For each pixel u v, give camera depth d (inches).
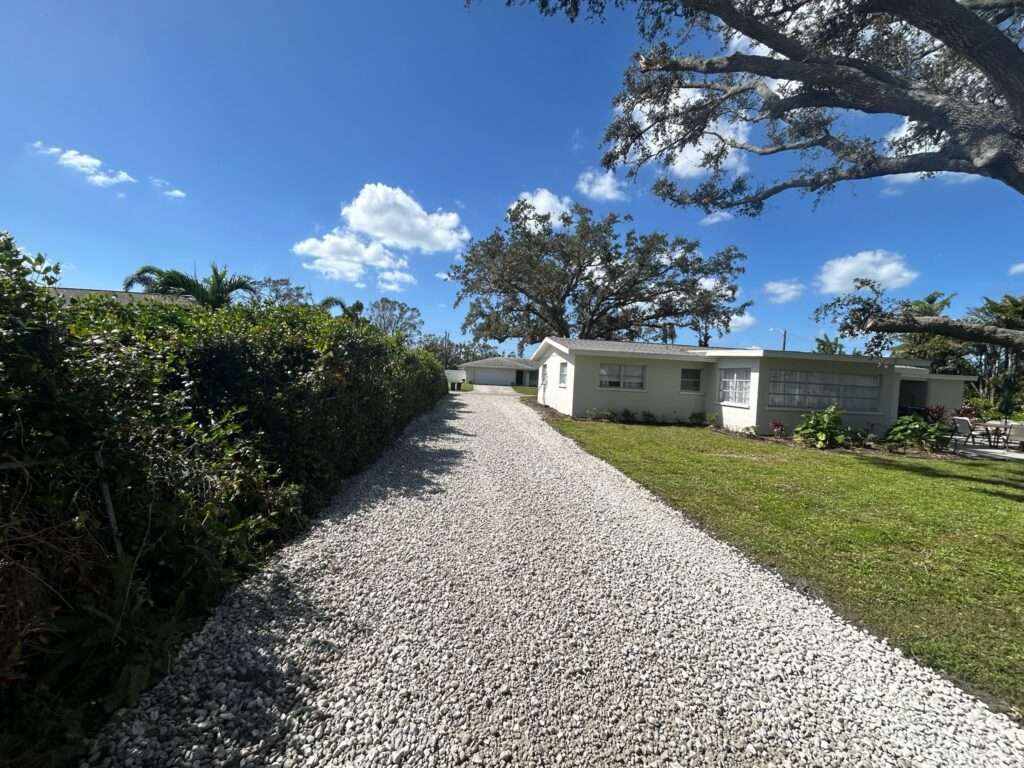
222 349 173.9
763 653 103.4
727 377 576.4
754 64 273.4
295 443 185.9
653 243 1125.1
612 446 386.0
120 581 80.5
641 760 73.6
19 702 67.2
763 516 207.2
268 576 124.1
